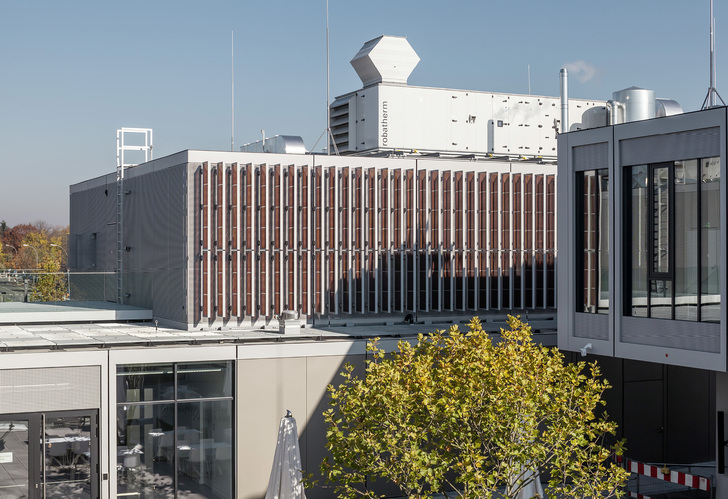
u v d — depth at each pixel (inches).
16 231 5910.4
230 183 1161.4
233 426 967.6
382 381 721.6
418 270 1254.3
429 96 1400.1
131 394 924.0
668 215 882.8
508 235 1307.8
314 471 994.7
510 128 1457.9
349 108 1433.3
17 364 873.5
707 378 1216.2
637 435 1153.4
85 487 903.7
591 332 978.7
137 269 1333.7
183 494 944.9
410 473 687.7
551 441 708.7
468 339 782.5
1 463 871.1
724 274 816.3
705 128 839.7
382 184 1239.5
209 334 1043.9
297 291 1192.8
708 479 891.4
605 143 957.8
